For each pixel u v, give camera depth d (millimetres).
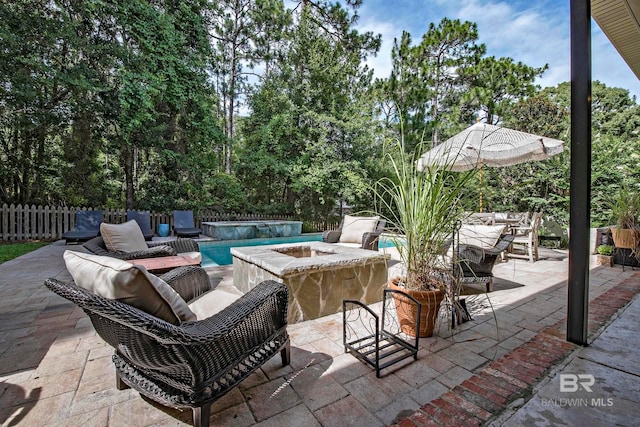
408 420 1370
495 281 3828
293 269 2518
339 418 1424
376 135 11383
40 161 8133
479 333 2328
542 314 2721
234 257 3611
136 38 8383
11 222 7219
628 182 5906
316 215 12547
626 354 1884
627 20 2883
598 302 2820
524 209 7492
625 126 11727
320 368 1853
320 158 11109
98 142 8461
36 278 3859
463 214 2291
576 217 2006
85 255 1390
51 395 1574
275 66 11820
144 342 1193
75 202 8641
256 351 1587
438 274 2270
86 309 1234
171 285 2059
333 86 11477
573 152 1999
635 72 4133
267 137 11211
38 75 7090
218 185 10625
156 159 9742
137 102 8164
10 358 1941
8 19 6570
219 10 10727
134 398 1565
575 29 1951
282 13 11047
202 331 1289
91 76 7750
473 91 10398
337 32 11742
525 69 10875
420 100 10344
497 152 4598
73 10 7629
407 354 1924
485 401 1478
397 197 2316
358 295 2975
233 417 1430
